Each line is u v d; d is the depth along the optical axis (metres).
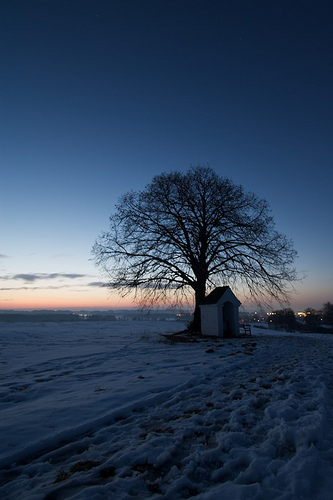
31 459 3.78
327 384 7.11
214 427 4.61
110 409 5.52
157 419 5.08
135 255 23.36
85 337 23.11
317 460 3.30
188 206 24.80
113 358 12.09
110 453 3.86
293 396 5.91
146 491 2.97
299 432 4.03
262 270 23.41
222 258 23.72
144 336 22.34
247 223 23.59
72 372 9.33
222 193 24.80
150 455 3.66
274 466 3.25
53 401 6.03
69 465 3.60
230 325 24.94
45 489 3.02
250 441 4.02
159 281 22.88
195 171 25.97
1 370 9.73
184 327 42.69
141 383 7.50
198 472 3.29
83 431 4.60
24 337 22.84
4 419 4.95
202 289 24.42
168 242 23.20
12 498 2.89
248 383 7.47
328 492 2.76
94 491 2.92
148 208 24.12
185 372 8.88
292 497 2.66
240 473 3.14
